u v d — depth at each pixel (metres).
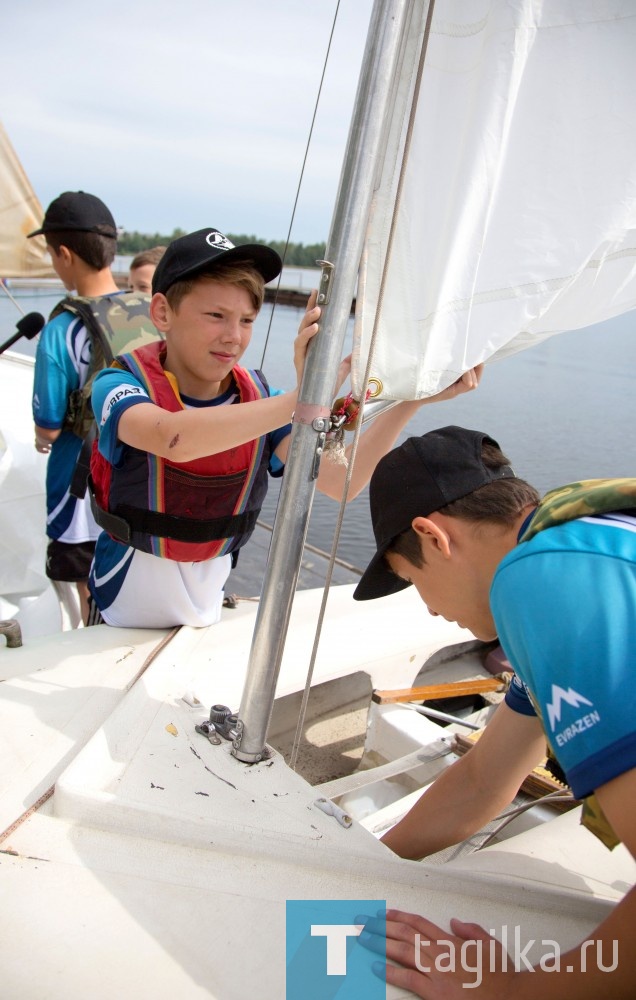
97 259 2.23
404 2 0.80
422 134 0.91
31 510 2.46
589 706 0.66
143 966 0.81
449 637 1.75
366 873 0.96
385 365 0.99
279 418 1.04
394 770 1.45
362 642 1.68
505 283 1.03
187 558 1.42
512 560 0.76
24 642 1.45
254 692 1.05
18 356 3.57
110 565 1.52
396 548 0.98
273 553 0.97
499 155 0.93
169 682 1.32
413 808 1.18
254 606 1.72
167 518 1.36
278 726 1.75
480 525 0.91
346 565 2.46
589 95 0.96
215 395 1.37
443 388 1.04
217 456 1.32
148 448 1.17
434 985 0.80
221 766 1.09
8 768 1.08
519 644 0.73
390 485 0.96
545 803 1.41
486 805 1.13
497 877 0.98
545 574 0.72
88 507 2.21
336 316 0.89
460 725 1.71
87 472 2.05
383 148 0.88
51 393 2.05
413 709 1.68
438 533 0.90
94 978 0.79
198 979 0.81
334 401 1.00
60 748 1.13
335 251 0.87
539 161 0.99
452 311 1.00
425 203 0.93
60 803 0.99
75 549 2.21
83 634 1.50
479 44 0.89
